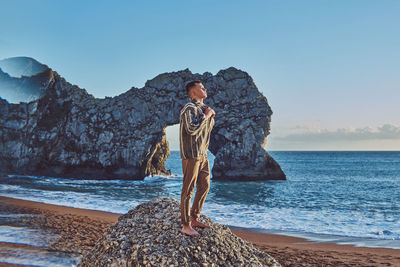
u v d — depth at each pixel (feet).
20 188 89.15
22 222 40.06
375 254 31.17
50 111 146.41
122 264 12.82
